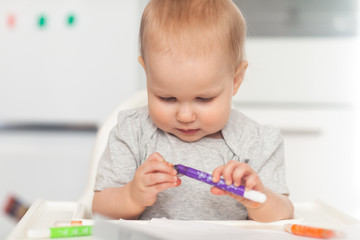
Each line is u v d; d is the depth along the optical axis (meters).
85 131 1.85
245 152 0.84
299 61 1.83
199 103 0.73
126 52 1.83
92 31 1.82
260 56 1.84
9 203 1.84
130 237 0.48
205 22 0.72
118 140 0.85
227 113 0.75
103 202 0.77
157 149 0.84
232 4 0.80
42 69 1.83
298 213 0.81
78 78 1.83
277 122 1.83
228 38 0.73
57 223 0.65
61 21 1.82
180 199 0.82
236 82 0.82
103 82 1.84
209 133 0.78
